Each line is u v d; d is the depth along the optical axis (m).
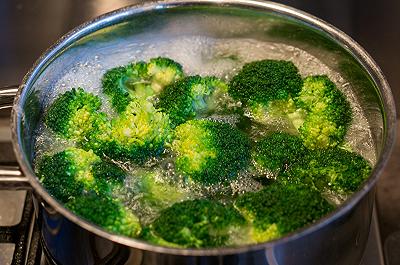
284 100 0.51
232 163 0.46
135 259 0.40
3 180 0.42
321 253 0.42
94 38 0.51
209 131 0.47
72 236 0.41
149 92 0.52
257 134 0.50
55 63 0.50
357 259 0.46
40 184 0.41
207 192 0.46
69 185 0.44
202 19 0.53
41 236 0.47
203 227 0.41
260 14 0.52
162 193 0.46
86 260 0.43
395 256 0.51
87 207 0.42
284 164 0.47
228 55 0.55
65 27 0.68
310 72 0.53
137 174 0.47
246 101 0.51
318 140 0.48
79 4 0.68
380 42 0.67
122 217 0.43
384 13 0.67
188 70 0.54
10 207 0.52
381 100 0.46
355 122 0.50
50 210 0.41
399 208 0.55
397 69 0.66
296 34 0.53
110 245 0.40
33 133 0.49
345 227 0.42
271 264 0.40
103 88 0.52
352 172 0.45
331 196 0.46
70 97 0.49
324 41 0.51
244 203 0.43
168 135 0.48
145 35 0.54
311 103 0.50
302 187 0.44
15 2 0.68
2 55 0.68
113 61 0.54
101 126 0.48
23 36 0.68
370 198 0.43
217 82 0.51
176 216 0.42
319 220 0.39
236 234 0.42
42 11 0.68
